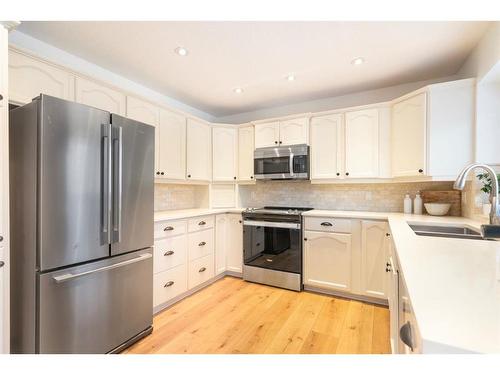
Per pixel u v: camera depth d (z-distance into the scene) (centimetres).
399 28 179
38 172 138
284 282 285
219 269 315
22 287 144
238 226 323
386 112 265
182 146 300
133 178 187
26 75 166
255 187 373
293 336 192
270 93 307
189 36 191
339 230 261
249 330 201
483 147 201
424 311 52
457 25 176
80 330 154
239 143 357
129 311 183
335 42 198
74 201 150
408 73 253
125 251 181
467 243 118
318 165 301
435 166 219
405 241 122
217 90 299
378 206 296
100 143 164
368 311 231
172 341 187
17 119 146
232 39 195
